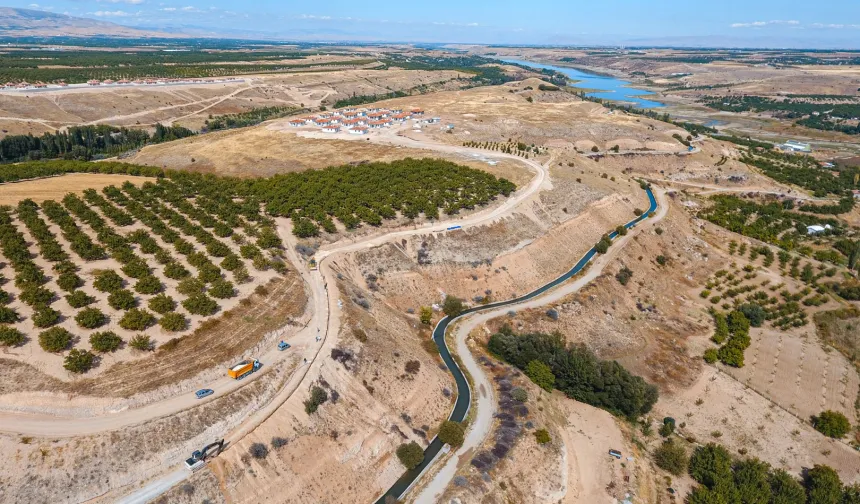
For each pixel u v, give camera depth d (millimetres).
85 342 69250
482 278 115375
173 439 59844
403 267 112438
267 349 76312
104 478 54938
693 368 97312
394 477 66312
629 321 110938
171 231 102812
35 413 59562
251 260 97062
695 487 71188
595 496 67938
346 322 84375
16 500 51344
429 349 92312
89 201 115375
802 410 88500
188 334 74312
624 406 82812
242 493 57969
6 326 68875
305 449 64188
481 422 76875
